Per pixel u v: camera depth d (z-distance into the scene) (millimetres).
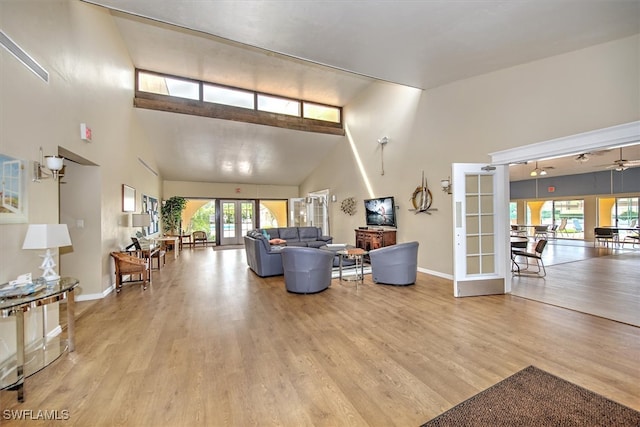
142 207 6824
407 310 3496
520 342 2607
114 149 4758
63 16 3094
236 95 7363
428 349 2502
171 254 8578
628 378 2033
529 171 10008
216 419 1681
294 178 11211
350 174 8211
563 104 3398
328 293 4258
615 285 4496
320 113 8469
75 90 3367
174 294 4270
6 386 1894
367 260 6746
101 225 4109
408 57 3652
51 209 2795
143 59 5992
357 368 2215
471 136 4559
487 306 3613
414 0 2486
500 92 4102
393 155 6461
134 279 5172
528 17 2668
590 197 10328
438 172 5238
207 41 5395
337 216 8930
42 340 2631
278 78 6898
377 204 6836
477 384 2000
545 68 3574
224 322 3156
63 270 3926
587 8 2480
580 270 5621
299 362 2307
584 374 2090
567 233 11414
